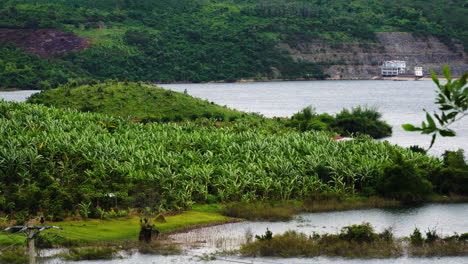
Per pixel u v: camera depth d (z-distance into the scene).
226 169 77.94
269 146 89.62
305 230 59.28
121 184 69.75
